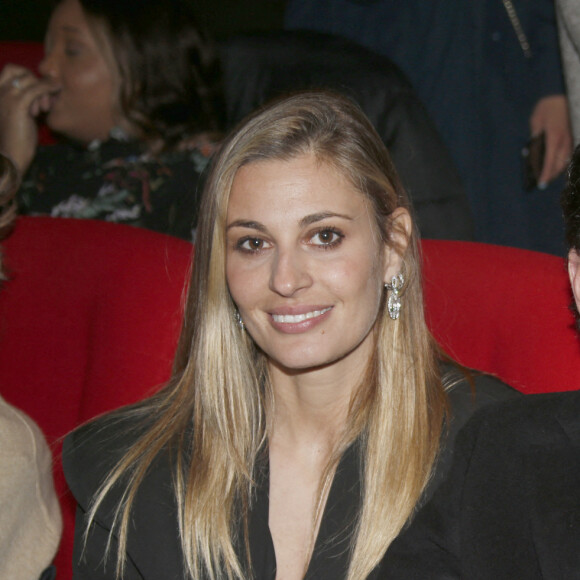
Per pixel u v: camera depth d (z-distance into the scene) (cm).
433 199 215
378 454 120
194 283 127
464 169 238
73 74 211
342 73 226
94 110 211
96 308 150
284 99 118
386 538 116
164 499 124
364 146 116
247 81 234
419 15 238
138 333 146
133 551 122
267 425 127
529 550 98
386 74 224
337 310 115
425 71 239
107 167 207
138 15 209
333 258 113
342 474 121
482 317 137
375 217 117
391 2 241
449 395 124
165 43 211
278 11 380
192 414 130
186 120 213
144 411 132
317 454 125
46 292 153
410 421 121
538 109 234
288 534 121
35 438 117
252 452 126
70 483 127
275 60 234
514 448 102
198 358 127
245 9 378
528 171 236
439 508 107
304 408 125
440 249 142
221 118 222
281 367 124
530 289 134
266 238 114
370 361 124
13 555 113
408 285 123
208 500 121
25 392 152
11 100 210
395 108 220
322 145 113
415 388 122
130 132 210
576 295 103
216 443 125
